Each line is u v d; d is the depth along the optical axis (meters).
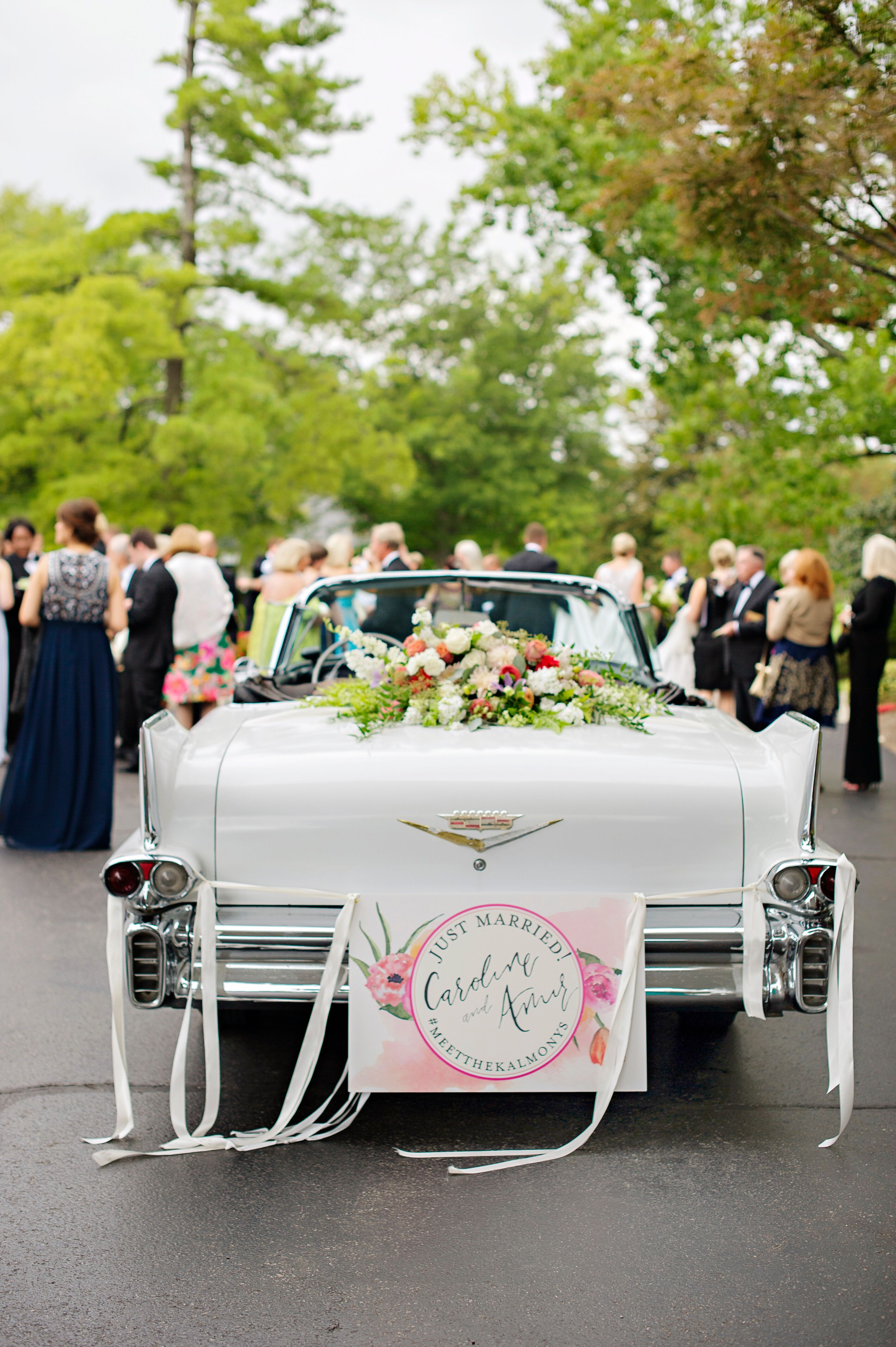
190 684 10.09
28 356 23.17
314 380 29.12
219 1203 2.95
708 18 8.24
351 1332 2.42
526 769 3.21
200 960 3.15
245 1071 3.79
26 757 6.77
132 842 3.25
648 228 11.35
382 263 42.12
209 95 25.03
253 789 3.20
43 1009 4.33
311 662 4.89
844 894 3.12
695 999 3.17
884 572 8.84
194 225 26.78
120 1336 2.40
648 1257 2.70
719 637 10.80
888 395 9.48
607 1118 3.47
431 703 3.66
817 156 6.80
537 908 3.14
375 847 3.18
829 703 8.73
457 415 40.03
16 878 6.22
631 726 3.68
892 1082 3.74
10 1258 2.68
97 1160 3.15
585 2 11.80
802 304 7.94
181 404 28.47
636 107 7.14
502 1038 3.14
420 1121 3.44
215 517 26.48
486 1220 2.87
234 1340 2.39
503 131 12.49
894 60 6.48
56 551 6.80
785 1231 2.82
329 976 3.13
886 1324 2.45
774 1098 3.62
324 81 25.89
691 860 3.19
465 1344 2.38
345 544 9.12
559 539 40.72
